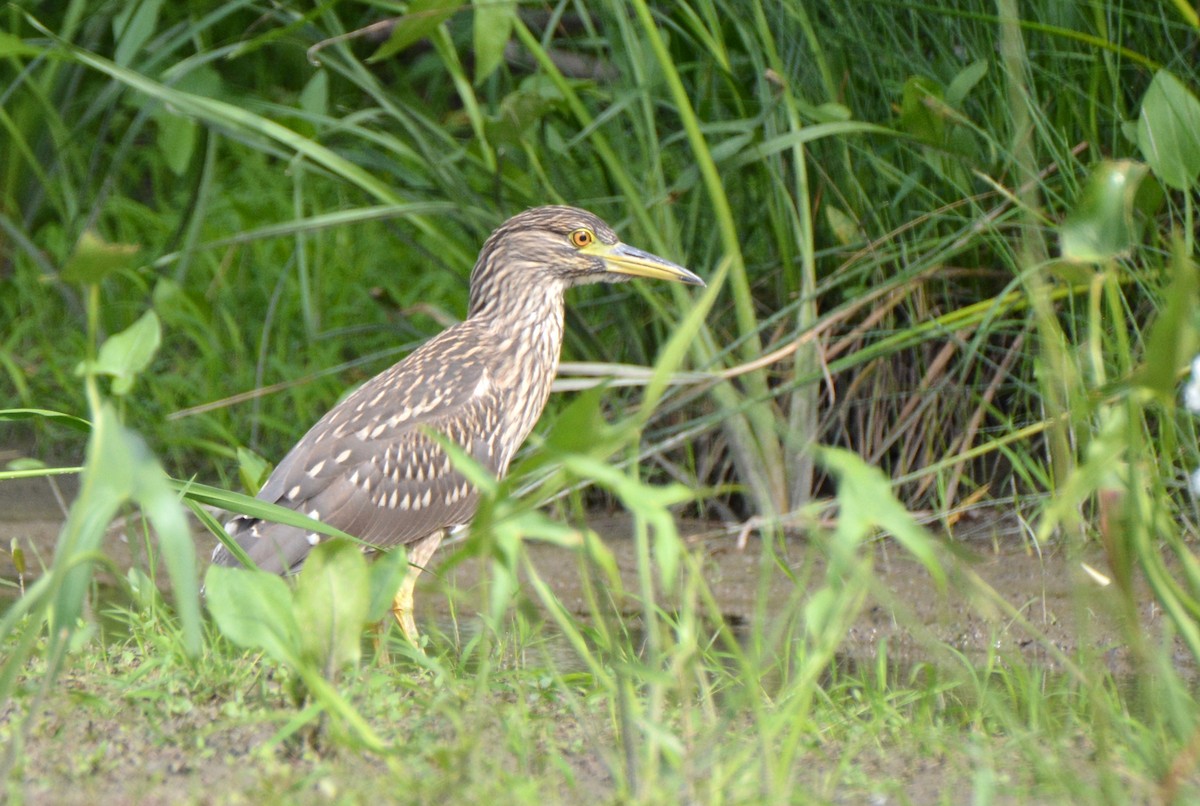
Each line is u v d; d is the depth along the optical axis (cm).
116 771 595
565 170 1305
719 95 1213
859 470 517
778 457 1192
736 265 1138
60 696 699
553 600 641
